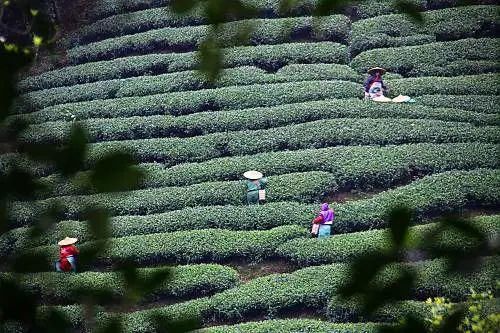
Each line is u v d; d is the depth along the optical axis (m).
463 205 40.16
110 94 54.94
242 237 39.06
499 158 42.22
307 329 32.06
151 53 60.22
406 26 57.59
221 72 5.28
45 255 5.77
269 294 34.88
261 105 51.09
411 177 43.38
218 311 34.66
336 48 56.41
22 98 5.39
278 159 44.88
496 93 50.22
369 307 5.30
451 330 6.21
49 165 5.43
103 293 5.78
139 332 32.66
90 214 5.45
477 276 33.16
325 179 42.88
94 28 62.38
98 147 47.19
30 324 5.47
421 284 33.28
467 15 57.22
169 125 49.66
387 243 5.34
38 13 6.65
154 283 5.68
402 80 52.19
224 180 44.41
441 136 45.69
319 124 47.69
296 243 38.19
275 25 58.97
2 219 5.34
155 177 44.47
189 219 40.84
